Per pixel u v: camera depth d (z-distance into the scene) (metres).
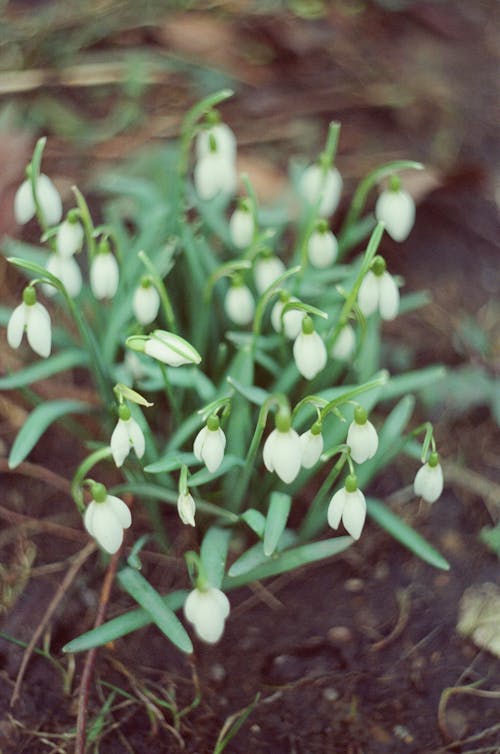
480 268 0.82
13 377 0.65
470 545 0.69
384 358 0.76
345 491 0.57
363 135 0.89
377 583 0.68
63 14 0.95
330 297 0.69
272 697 0.64
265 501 0.66
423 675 0.64
